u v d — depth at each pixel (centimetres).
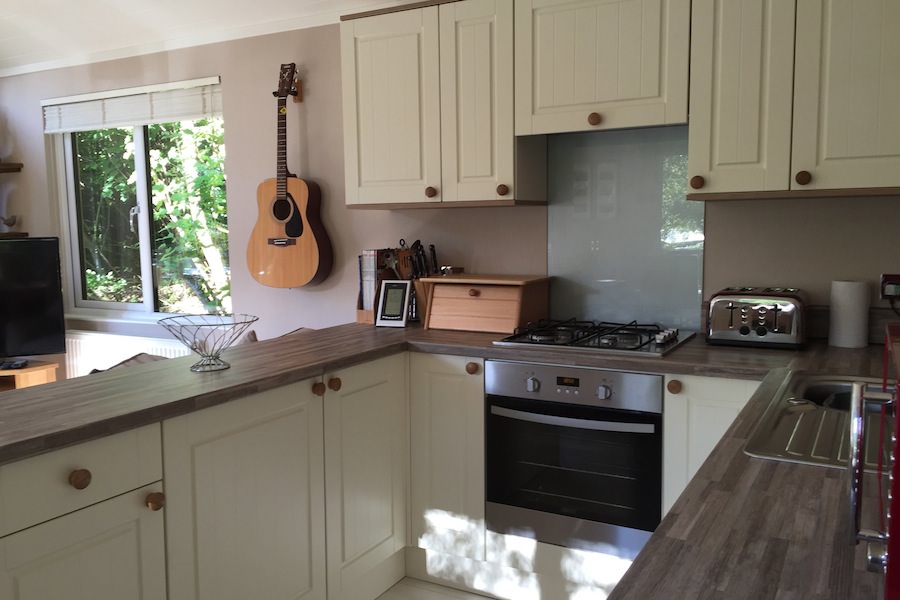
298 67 354
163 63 393
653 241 287
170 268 425
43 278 387
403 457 275
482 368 258
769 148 231
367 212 347
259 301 382
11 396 181
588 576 247
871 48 215
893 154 215
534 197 291
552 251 307
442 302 299
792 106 227
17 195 461
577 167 299
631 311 294
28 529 146
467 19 275
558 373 244
